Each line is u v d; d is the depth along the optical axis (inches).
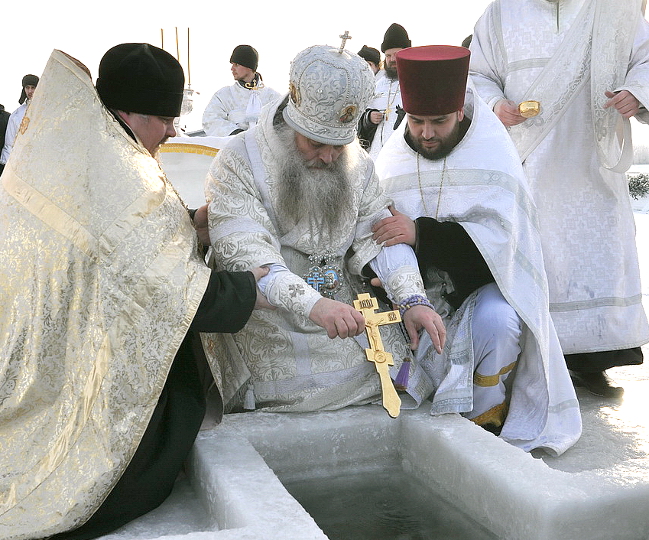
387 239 105.8
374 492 93.8
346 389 100.6
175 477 84.8
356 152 105.6
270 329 99.4
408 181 116.8
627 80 138.3
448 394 100.7
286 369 100.0
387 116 239.9
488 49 150.6
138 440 78.7
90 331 78.9
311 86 90.7
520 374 111.3
